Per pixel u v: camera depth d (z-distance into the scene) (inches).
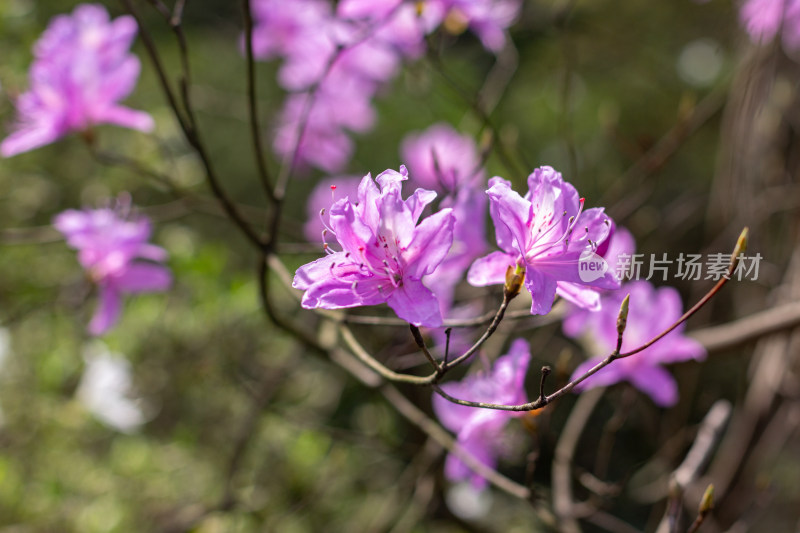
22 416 150.9
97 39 119.3
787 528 222.4
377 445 151.1
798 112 159.0
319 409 183.5
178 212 128.0
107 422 149.0
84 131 116.2
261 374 172.7
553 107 271.4
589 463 227.3
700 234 212.8
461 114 192.5
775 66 143.4
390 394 113.6
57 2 223.9
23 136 116.6
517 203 64.7
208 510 142.1
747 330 122.0
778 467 229.1
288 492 163.6
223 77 285.1
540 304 64.1
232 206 97.6
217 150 289.3
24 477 147.2
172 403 166.7
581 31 202.7
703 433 104.3
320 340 118.0
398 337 130.3
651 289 103.0
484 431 107.7
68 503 147.2
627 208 137.6
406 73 162.6
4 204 180.7
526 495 92.7
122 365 152.5
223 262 169.9
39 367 152.9
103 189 184.9
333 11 147.6
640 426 213.5
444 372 64.3
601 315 102.7
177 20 92.7
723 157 156.7
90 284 122.4
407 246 63.2
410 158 143.6
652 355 101.9
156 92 254.8
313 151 168.4
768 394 151.8
